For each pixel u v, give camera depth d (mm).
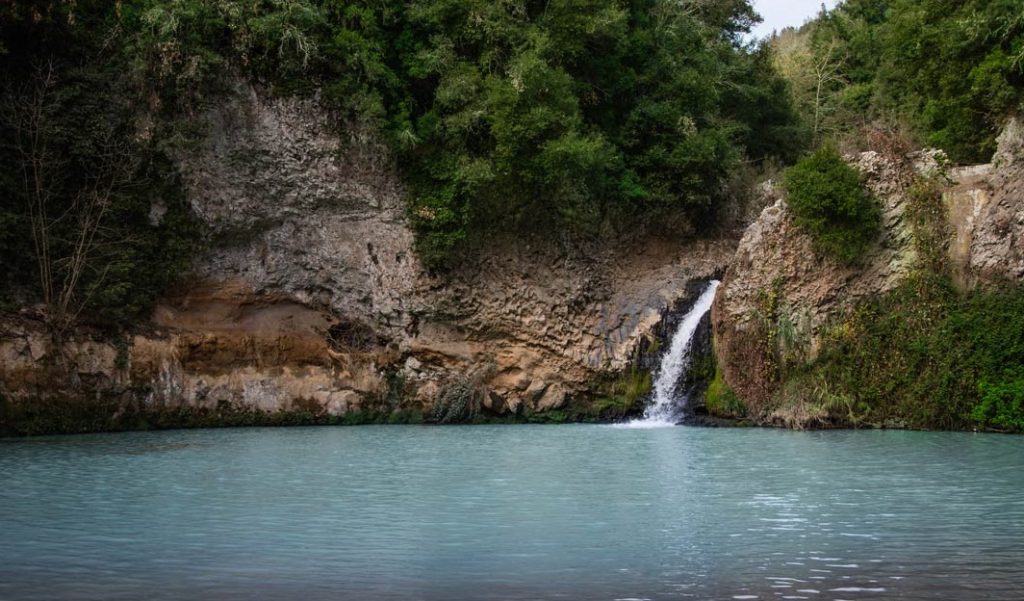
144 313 30891
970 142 37438
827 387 30688
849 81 62375
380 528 13312
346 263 34094
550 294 36125
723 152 42469
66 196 30219
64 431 27938
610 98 41312
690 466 20484
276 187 33375
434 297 34656
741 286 33000
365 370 33750
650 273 39094
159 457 21734
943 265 31062
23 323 27859
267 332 32906
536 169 35531
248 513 14477
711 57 48031
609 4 41031
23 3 28953
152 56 31531
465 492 16688
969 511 14781
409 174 35531
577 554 11680
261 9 33562
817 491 16906
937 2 39156
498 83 35594
